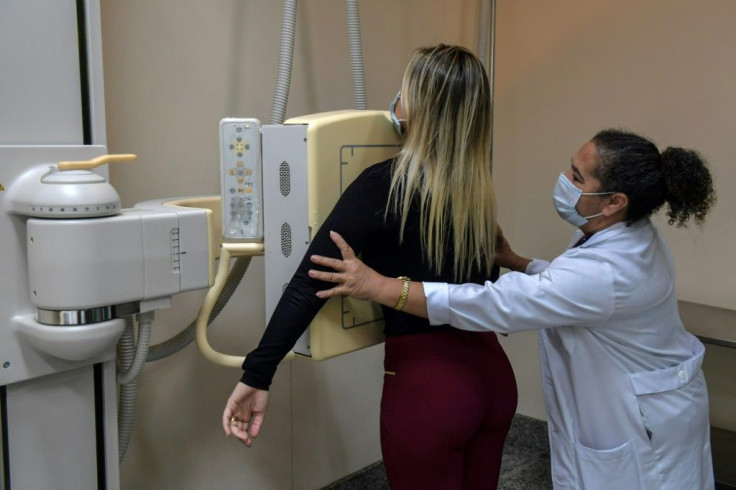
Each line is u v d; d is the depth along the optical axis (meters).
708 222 2.29
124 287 1.12
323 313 1.37
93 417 1.26
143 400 1.80
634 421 1.42
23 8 1.11
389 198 1.28
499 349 1.48
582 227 1.50
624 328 1.42
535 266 1.78
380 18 2.37
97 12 1.23
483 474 1.47
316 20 2.14
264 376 1.29
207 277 1.27
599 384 1.44
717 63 2.21
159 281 1.18
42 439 1.19
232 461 2.05
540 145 2.68
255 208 1.39
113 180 1.68
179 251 1.21
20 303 1.12
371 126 1.42
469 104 1.31
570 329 1.45
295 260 1.36
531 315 1.33
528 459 2.71
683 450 1.45
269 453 2.17
